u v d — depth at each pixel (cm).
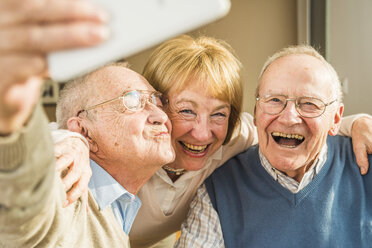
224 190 133
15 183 46
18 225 53
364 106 238
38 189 49
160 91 122
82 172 83
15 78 34
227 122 129
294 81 116
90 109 101
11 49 31
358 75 240
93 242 93
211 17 34
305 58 121
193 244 125
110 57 34
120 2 33
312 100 115
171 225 147
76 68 33
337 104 123
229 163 143
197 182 139
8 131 41
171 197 137
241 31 325
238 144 147
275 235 118
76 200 85
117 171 105
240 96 131
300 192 120
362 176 124
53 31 31
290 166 119
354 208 119
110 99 100
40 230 63
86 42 31
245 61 327
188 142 126
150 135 102
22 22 31
